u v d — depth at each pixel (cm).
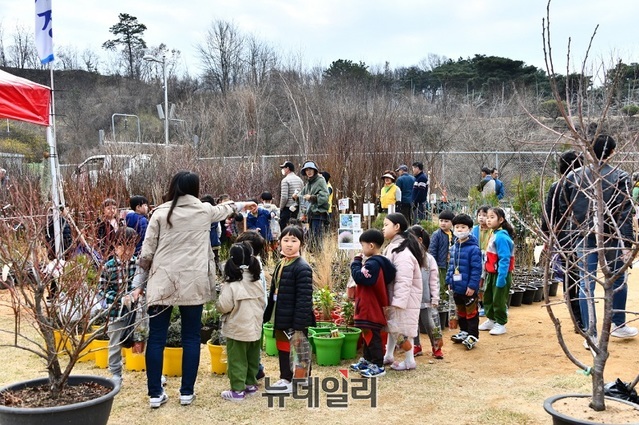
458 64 5159
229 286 519
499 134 2833
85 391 427
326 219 1143
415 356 663
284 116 3456
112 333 548
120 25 6125
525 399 520
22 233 512
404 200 1406
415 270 604
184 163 1684
